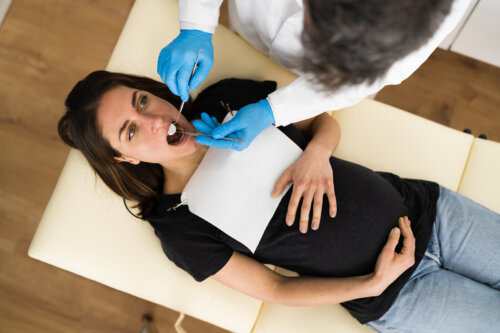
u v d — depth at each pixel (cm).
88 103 90
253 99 106
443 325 96
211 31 92
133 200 103
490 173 116
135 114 88
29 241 159
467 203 105
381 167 117
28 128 165
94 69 166
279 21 93
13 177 162
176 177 102
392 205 98
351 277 96
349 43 45
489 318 94
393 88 165
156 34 114
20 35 169
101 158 95
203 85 116
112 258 104
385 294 98
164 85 106
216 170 95
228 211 93
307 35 49
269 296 98
